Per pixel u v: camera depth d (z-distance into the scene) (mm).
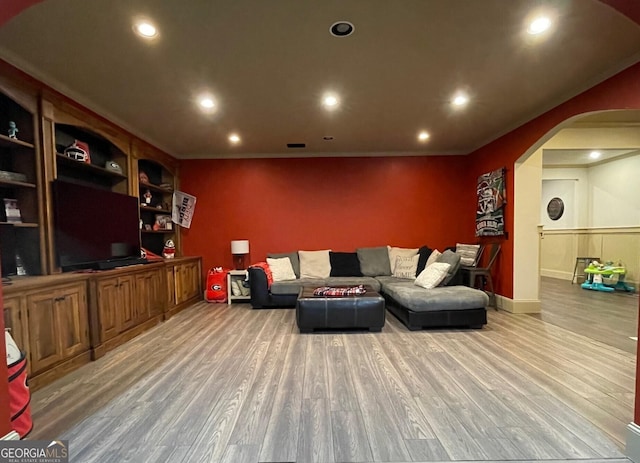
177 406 2047
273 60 2518
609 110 2770
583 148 4703
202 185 5625
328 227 5676
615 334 3420
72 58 2439
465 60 2549
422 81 2906
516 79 2883
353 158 5648
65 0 1799
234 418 1907
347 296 3621
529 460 1550
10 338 1799
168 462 1549
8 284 2195
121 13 1928
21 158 2715
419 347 3070
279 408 2010
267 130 4281
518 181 4250
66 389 2297
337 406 2029
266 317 4289
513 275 4332
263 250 5676
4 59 2387
